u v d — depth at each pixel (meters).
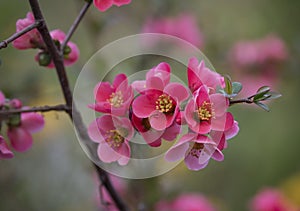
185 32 1.44
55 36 0.99
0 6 1.59
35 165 1.50
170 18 1.46
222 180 1.75
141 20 1.46
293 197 1.72
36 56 0.98
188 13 1.53
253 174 1.80
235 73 1.63
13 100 0.99
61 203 1.49
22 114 0.99
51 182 1.50
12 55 1.49
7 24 1.58
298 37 1.69
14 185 1.43
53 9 1.64
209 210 1.30
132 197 1.16
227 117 0.87
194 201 1.26
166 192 1.18
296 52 1.66
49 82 1.44
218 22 1.74
